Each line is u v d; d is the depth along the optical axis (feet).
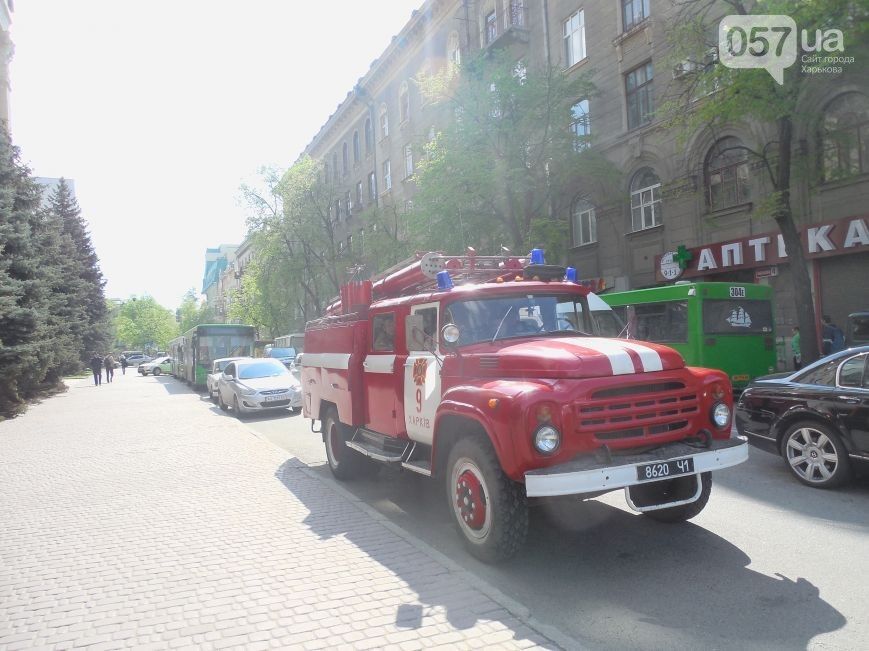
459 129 61.16
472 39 94.94
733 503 20.66
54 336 77.36
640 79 68.13
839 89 48.80
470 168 58.54
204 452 33.86
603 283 70.33
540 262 21.94
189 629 12.59
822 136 49.65
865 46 37.55
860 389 20.75
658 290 48.42
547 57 72.33
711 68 44.65
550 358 15.03
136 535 19.36
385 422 21.84
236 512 21.44
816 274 52.85
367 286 24.36
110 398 81.00
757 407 24.16
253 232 120.78
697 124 42.63
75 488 26.45
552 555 16.49
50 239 82.43
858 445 20.53
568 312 19.89
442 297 18.76
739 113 40.83
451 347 17.89
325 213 122.21
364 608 13.17
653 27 64.85
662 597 13.69
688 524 18.56
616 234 71.51
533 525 18.97
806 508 19.75
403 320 20.98
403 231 97.55
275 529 19.25
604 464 14.03
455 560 16.51
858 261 50.24
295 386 55.06
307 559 16.38
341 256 115.85
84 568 16.57
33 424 52.26
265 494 23.88
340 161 152.97
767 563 15.37
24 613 13.75
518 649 11.23
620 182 70.23
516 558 16.37
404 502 22.77
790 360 54.54
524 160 61.87
